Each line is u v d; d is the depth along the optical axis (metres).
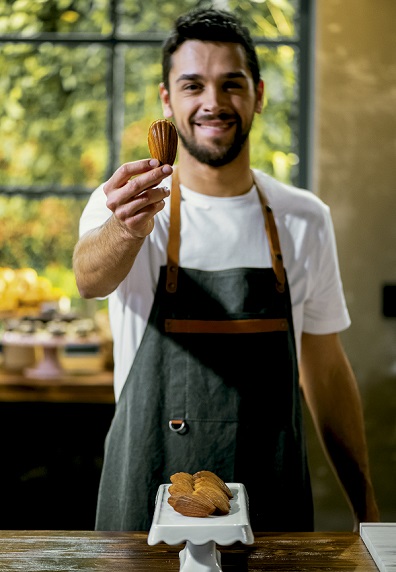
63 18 4.43
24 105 4.70
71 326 3.99
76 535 1.59
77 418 3.62
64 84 4.68
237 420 1.95
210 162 2.00
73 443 3.62
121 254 1.73
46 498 3.61
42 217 4.84
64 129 4.75
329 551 1.52
